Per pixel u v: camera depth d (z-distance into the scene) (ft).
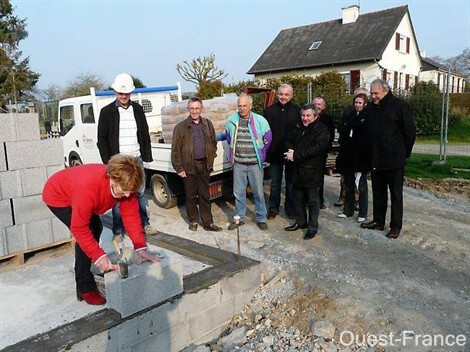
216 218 19.60
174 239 15.39
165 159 20.24
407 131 15.47
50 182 9.80
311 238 16.53
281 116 18.38
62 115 29.63
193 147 16.87
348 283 12.87
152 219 19.67
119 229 15.31
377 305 11.68
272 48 95.45
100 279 10.72
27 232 13.16
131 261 10.48
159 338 10.38
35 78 96.07
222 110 19.93
